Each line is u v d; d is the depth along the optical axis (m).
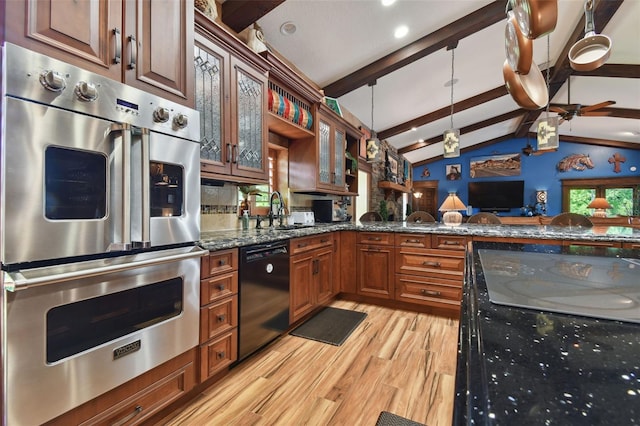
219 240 1.80
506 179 9.93
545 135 3.43
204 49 1.87
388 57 3.74
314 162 3.27
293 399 1.59
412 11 3.07
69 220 1.06
